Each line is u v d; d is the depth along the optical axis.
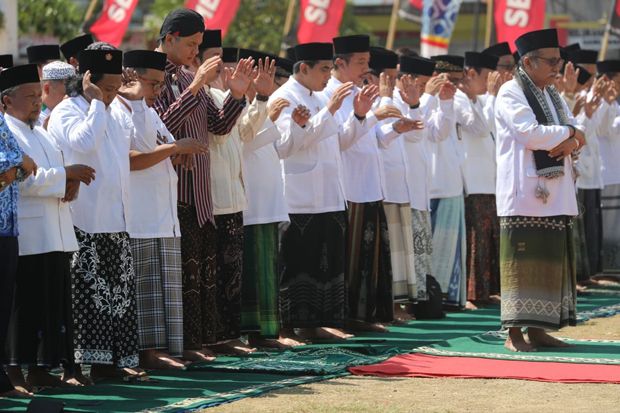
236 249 11.18
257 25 35.16
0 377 8.88
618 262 17.69
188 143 10.02
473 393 9.12
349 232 12.50
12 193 8.83
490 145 15.16
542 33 11.09
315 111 12.20
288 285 12.05
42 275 9.19
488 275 15.23
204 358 10.84
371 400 8.85
